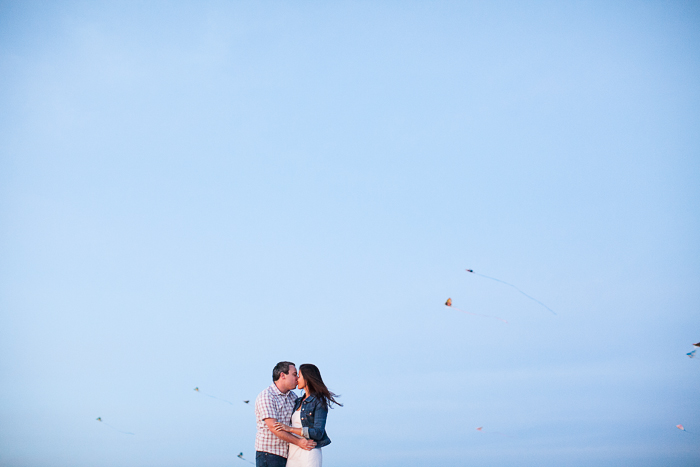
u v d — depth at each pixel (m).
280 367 5.42
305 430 5.06
